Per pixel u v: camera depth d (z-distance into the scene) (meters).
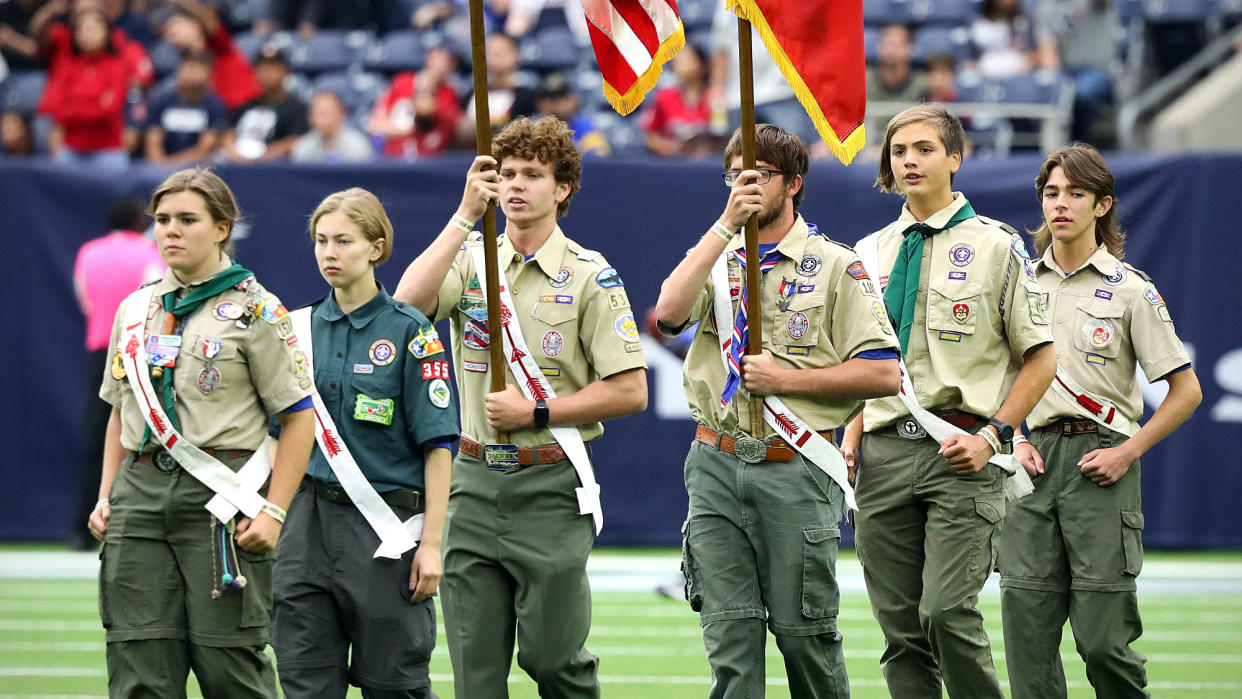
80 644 25.12
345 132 40.41
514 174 15.95
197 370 14.29
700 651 25.05
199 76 41.88
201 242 14.37
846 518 17.62
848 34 16.19
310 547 15.01
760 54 38.44
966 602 16.44
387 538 14.87
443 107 40.88
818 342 16.00
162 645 14.23
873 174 33.44
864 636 26.27
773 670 24.33
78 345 35.09
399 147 41.25
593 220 34.12
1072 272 18.56
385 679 14.97
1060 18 47.97
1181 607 29.00
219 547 14.19
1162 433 17.91
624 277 34.12
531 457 15.73
